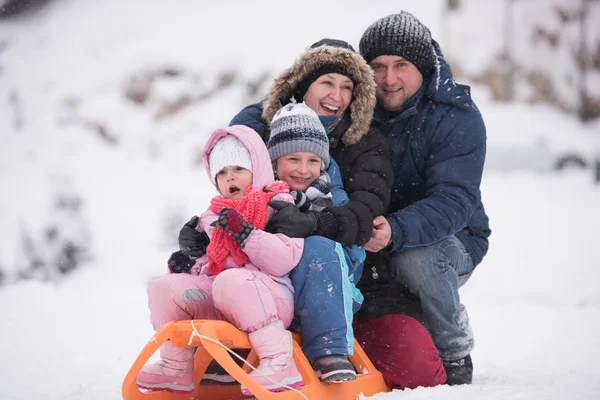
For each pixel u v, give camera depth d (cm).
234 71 3362
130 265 1964
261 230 466
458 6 3850
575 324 1005
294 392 432
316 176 543
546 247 1909
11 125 3058
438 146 619
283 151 539
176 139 2959
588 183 2712
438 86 627
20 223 2230
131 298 1173
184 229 492
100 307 1070
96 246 2123
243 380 410
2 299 1120
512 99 3516
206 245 496
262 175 507
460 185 599
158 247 2122
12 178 2630
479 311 1143
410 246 569
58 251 2078
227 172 505
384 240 554
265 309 434
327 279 463
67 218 2258
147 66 3400
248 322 432
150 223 2305
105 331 895
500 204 2459
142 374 454
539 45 3766
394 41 621
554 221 2236
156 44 3556
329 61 592
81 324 943
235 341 433
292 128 539
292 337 473
